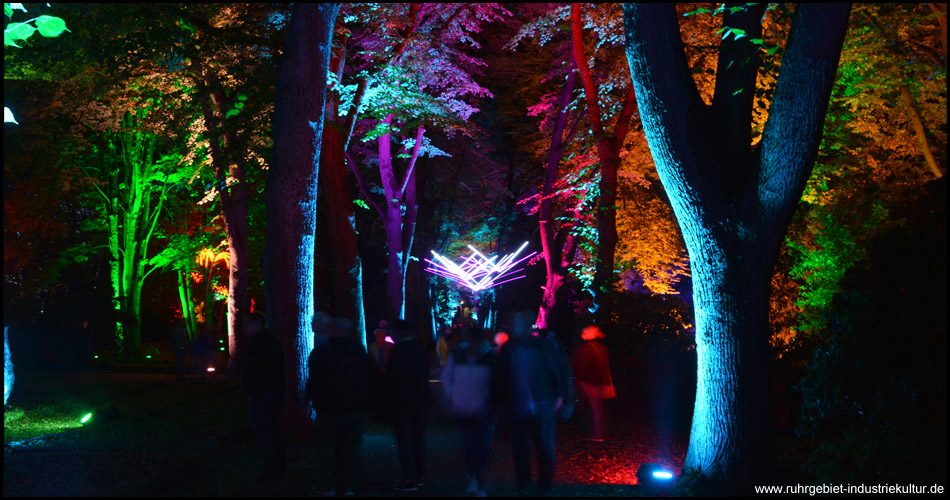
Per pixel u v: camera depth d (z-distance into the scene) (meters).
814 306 20.69
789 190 8.31
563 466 11.27
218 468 9.64
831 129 22.92
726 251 8.52
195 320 53.22
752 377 8.48
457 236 40.28
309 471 9.53
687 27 19.78
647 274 32.84
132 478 8.59
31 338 33.41
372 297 43.34
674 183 8.67
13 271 35.84
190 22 14.97
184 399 19.22
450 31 23.83
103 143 36.09
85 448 10.77
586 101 22.91
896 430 7.70
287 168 12.02
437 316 45.66
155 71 19.55
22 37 5.88
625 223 31.66
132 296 38.25
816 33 7.69
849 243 20.25
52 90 26.88
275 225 12.05
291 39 12.04
